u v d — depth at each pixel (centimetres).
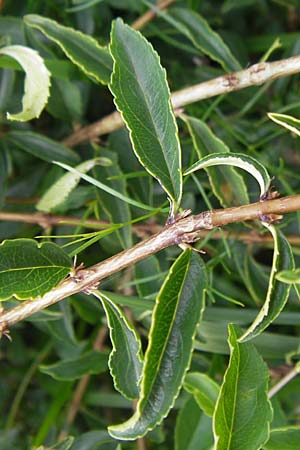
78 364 35
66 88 34
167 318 25
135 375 26
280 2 38
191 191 35
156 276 32
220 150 31
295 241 34
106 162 32
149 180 33
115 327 26
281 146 37
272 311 25
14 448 39
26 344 40
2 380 40
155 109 25
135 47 25
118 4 37
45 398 40
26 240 25
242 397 25
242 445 25
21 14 37
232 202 31
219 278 36
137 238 34
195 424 32
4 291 25
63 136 37
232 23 40
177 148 24
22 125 35
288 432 28
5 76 34
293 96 37
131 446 37
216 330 34
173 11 35
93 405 39
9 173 34
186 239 24
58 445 30
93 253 36
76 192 33
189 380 31
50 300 26
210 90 31
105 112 39
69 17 36
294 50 37
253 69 30
